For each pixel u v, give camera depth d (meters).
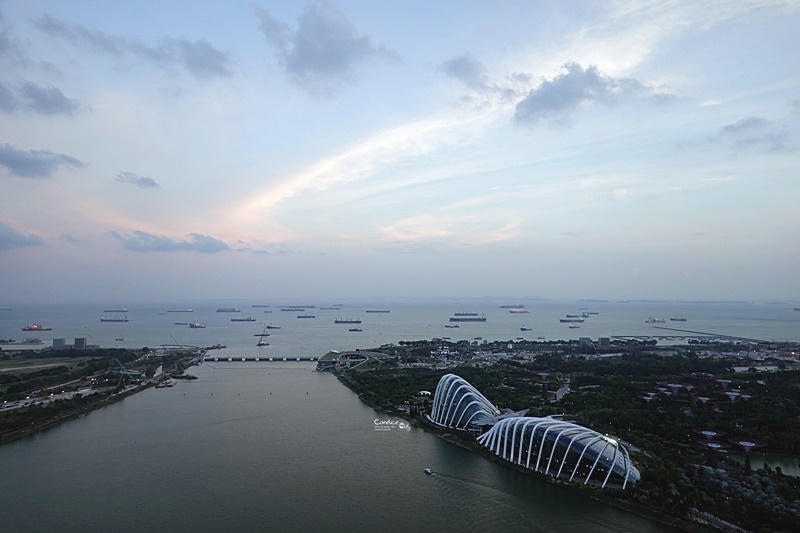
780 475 193.75
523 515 177.38
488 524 171.00
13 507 184.12
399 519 175.00
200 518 175.12
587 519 173.62
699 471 195.88
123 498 192.25
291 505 186.00
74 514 178.25
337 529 167.62
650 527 166.75
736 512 164.25
